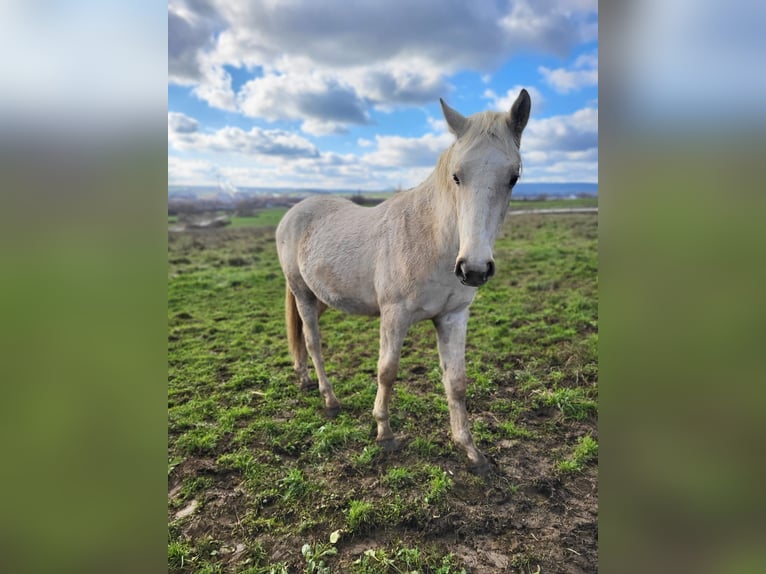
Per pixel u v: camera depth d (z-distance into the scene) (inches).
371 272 108.3
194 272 324.5
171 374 161.0
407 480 97.8
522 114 81.7
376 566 77.0
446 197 89.6
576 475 100.4
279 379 153.3
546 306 216.2
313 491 96.2
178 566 78.6
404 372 155.5
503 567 77.1
